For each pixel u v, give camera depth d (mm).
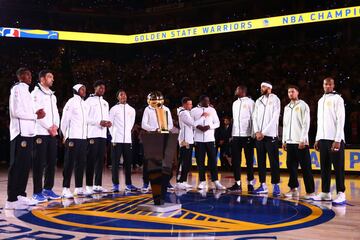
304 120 6961
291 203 6195
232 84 18734
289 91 7176
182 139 8008
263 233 4219
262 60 19688
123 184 8719
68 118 6723
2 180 9227
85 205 5914
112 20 24547
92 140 7172
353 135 13133
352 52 17438
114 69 23156
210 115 8102
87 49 24891
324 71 17203
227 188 7887
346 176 10711
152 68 22469
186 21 23766
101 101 7352
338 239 4008
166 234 4148
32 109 5711
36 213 5266
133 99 19781
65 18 23594
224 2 21953
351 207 5871
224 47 23047
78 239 3922
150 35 19453
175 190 7762
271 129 7246
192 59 22172
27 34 18766
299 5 20578
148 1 24875
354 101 14703
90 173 7117
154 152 5395
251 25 17016
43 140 6242
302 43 20719
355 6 14867
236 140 7738
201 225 4586
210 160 8000
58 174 10742
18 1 22062
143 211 5445
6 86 20391
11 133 5676
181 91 19828
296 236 4102
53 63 22172
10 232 4207
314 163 11227
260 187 7410
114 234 4137
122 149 7625
